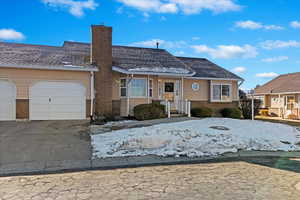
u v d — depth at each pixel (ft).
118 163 22.36
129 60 55.67
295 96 79.87
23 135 32.55
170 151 26.32
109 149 26.84
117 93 52.60
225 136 32.17
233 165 22.12
